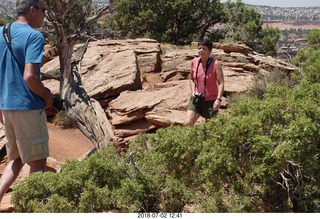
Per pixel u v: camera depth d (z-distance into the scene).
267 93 3.94
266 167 3.05
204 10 34.53
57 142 11.12
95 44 16.36
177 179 3.67
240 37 38.75
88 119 8.26
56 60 15.50
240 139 3.18
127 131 9.80
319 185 3.35
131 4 33.84
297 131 3.07
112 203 3.44
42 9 3.82
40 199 3.45
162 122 9.25
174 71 14.82
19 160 4.09
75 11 10.41
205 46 5.95
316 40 9.85
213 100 6.05
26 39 3.59
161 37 32.59
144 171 3.71
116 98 11.78
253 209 3.24
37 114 3.75
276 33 40.09
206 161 3.24
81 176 3.56
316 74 4.69
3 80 3.69
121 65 13.37
